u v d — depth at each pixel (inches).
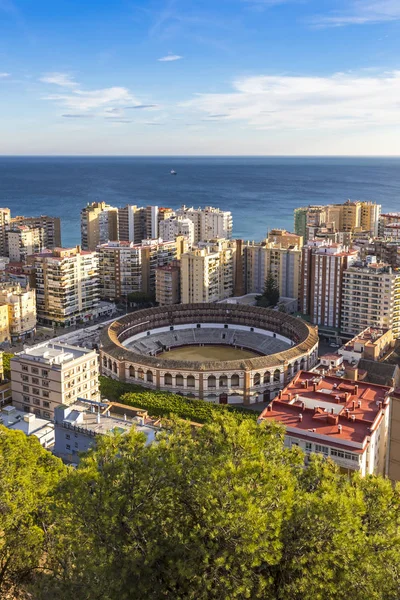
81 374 6461.6
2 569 3127.5
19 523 3184.1
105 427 5049.2
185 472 2564.0
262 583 2192.4
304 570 2215.8
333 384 5989.2
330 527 2289.6
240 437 2662.4
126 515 2503.7
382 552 2357.3
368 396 5679.1
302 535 2320.4
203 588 2246.6
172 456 2623.0
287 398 5654.5
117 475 2659.9
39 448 3946.9
